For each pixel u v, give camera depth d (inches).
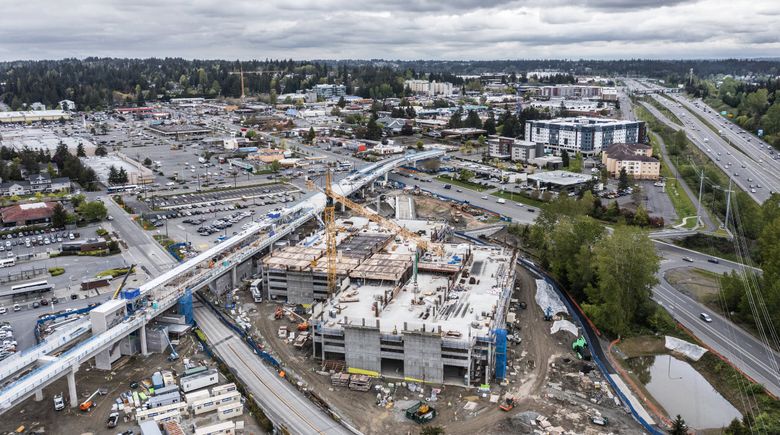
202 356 7244.1
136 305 7628.0
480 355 6776.6
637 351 7608.3
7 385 6097.4
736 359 7214.6
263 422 5816.9
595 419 5994.1
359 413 6181.1
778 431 5836.6
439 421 6038.4
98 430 5816.9
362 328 6894.7
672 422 6117.1
